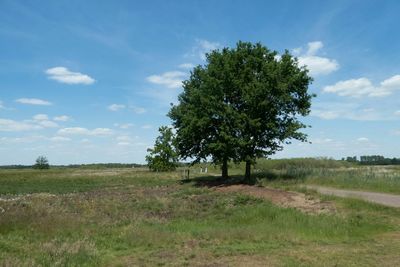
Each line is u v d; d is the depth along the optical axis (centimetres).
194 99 3719
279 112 3569
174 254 1240
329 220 1752
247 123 3466
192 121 3653
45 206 2219
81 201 2688
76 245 1245
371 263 1125
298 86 3547
